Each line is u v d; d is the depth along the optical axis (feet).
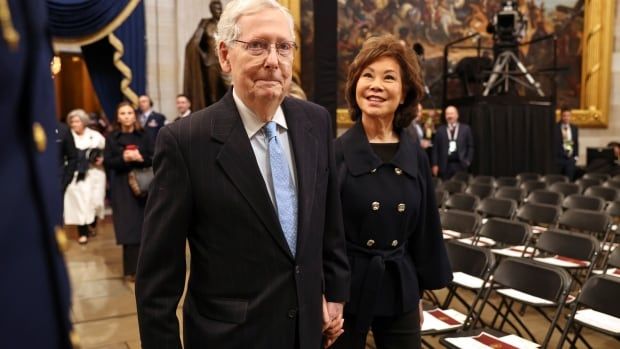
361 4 40.09
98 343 12.66
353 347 7.20
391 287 7.19
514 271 10.85
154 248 5.19
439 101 41.65
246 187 5.23
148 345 5.18
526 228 14.87
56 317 2.28
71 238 24.64
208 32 29.73
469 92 39.78
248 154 5.32
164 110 34.81
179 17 34.68
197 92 29.68
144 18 33.73
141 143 16.74
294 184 5.59
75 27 30.99
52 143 2.34
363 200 7.06
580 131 44.37
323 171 5.85
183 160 5.21
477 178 29.55
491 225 15.74
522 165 34.88
